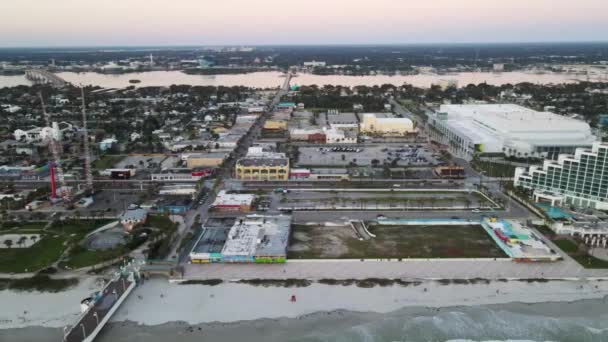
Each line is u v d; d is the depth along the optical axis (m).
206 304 124.94
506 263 145.50
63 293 129.38
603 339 111.81
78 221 175.25
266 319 118.69
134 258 147.50
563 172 195.12
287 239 156.75
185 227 173.50
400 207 193.50
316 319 118.81
